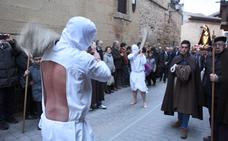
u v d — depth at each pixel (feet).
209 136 18.15
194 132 20.18
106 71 7.90
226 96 14.64
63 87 7.73
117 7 41.37
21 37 7.76
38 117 20.80
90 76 7.86
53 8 27.50
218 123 15.56
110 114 23.76
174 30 78.79
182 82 18.48
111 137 18.31
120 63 35.19
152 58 40.22
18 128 19.08
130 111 24.99
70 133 7.70
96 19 35.68
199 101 18.24
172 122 22.09
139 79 26.45
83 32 7.81
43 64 8.07
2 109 18.94
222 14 28.07
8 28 22.57
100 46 29.89
